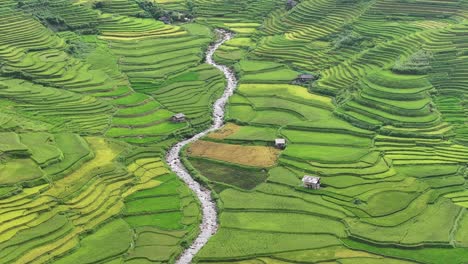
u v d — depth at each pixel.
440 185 75.00
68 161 78.50
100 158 81.06
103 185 74.88
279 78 109.75
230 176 79.19
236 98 102.75
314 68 113.19
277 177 77.94
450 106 95.12
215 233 66.94
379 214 69.44
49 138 83.94
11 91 100.75
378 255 62.97
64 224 66.94
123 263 61.97
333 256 62.69
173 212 71.12
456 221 68.06
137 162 82.25
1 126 85.44
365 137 88.19
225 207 71.81
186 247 65.25
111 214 69.81
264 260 62.22
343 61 113.19
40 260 61.53
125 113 96.56
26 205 69.12
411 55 106.50
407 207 70.69
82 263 61.50
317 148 84.94
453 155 82.31
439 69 102.69
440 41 109.94
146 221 69.25
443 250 63.56
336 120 93.75
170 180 78.12
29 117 92.75
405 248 63.91
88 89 104.31
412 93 97.19
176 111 97.94
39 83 105.38
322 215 69.69
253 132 90.81
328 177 77.19
